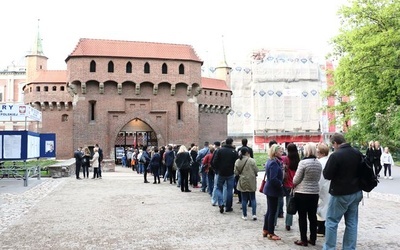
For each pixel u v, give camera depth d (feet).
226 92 192.24
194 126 158.30
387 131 128.47
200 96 178.29
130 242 30.27
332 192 24.81
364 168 24.61
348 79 106.93
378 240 30.60
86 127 146.00
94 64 147.54
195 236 32.14
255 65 260.01
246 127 260.83
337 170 24.64
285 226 35.94
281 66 261.44
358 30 104.37
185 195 57.26
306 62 264.31
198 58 162.20
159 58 152.66
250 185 38.22
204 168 55.83
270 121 256.73
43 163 111.14
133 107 152.25
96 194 58.39
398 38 93.15
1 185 70.54
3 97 250.16
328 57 122.93
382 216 40.57
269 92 258.98
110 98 149.48
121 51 150.71
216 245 29.25
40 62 198.70
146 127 160.15
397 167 119.65
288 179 33.55
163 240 30.83
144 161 76.18
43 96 164.35
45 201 51.39
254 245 29.22
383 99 105.09
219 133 190.49
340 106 168.45
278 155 31.76
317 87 263.29
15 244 29.71
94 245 29.40
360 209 44.83
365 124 126.31
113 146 148.77
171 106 155.84
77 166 84.23
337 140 25.63
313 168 28.66
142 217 40.42
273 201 31.14
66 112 165.99
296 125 259.60
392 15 99.04
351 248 25.07
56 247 28.86
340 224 37.14
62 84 164.76
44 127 165.27
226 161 42.88
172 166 70.79
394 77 96.99
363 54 96.84
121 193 59.62
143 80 150.92
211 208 46.01
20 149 69.87
